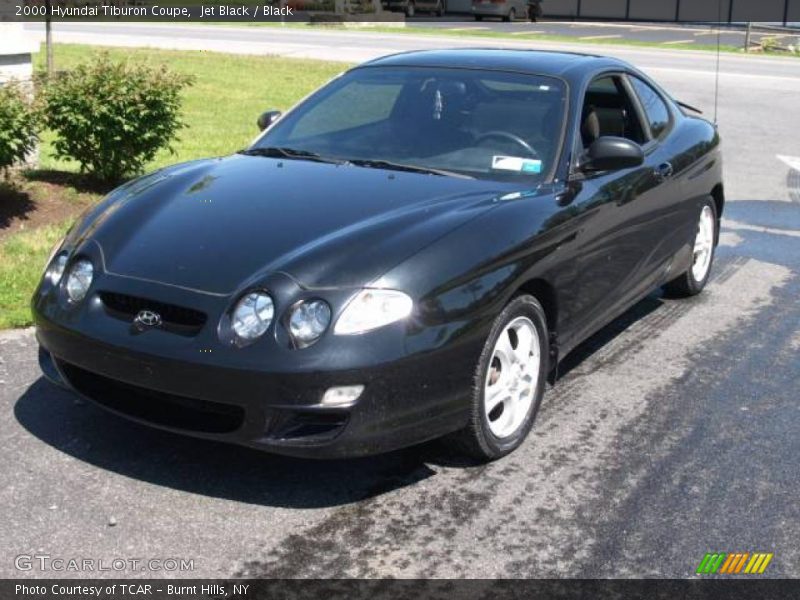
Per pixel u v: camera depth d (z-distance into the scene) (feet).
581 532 12.26
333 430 11.98
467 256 12.92
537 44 95.86
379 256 12.41
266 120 18.70
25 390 15.67
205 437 12.32
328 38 95.86
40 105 26.37
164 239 13.32
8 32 27.22
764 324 20.88
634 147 15.47
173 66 62.95
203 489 12.89
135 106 27.09
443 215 13.52
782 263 25.93
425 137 16.26
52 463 13.37
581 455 14.39
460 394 12.85
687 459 14.39
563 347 15.51
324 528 12.10
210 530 11.95
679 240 19.90
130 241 13.48
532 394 14.51
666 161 18.84
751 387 17.30
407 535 12.02
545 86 16.81
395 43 91.61
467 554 11.66
